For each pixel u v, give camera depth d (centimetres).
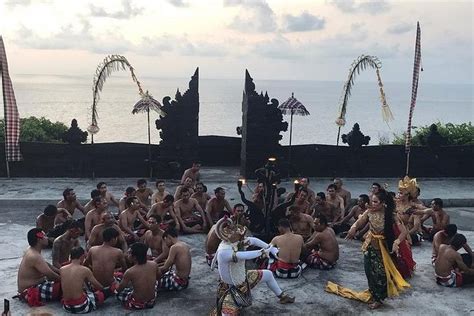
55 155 1614
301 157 1711
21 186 1516
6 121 1523
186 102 1597
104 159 1644
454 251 796
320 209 1126
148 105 1575
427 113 16312
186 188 1109
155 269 702
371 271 718
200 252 972
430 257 953
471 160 1769
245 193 1509
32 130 1827
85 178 1638
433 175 1766
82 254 698
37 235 716
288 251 823
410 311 711
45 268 703
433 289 791
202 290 779
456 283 795
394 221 739
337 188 1187
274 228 998
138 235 993
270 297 754
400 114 14450
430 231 1064
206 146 1927
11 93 1518
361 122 9212
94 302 695
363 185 1652
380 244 725
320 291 779
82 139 1620
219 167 1922
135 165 1664
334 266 886
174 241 800
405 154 1748
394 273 725
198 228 1096
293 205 1038
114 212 1297
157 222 861
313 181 1694
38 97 19212
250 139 1641
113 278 740
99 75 1592
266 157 1658
